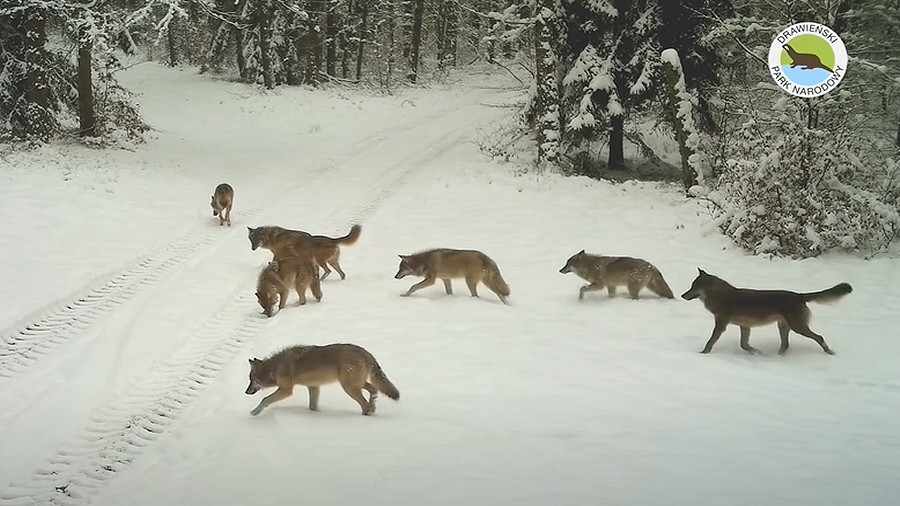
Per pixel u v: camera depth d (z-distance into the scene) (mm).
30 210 15023
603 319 11117
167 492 6125
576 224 16594
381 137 28203
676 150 26188
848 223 14656
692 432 7129
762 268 13750
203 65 41656
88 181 17469
